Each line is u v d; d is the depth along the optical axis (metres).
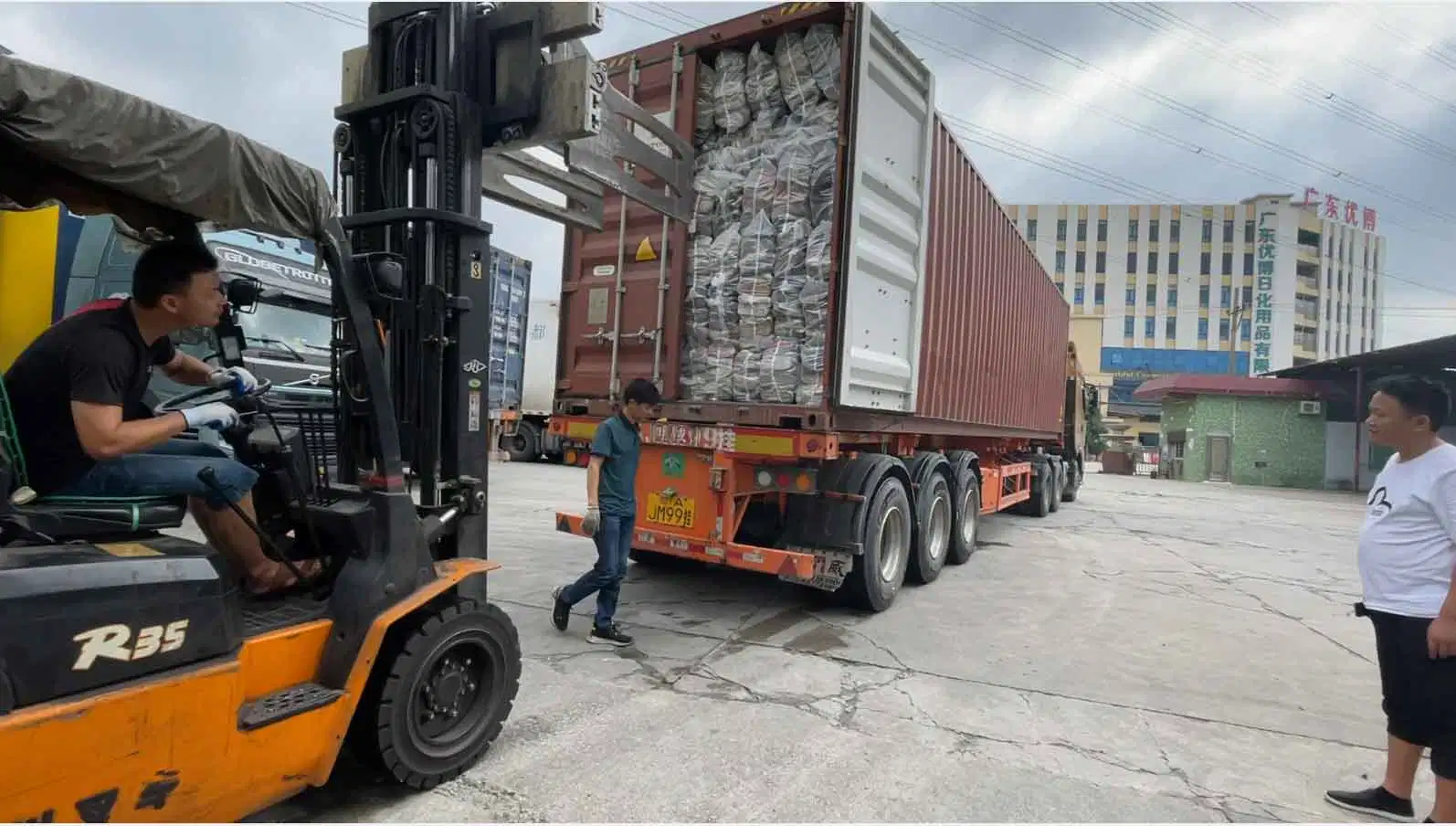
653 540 5.94
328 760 2.82
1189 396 29.48
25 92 2.14
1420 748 3.26
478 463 3.61
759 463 5.70
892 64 5.74
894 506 6.37
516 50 3.51
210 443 3.32
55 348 2.55
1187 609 6.99
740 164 5.83
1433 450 3.17
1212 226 71.44
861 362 5.56
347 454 3.40
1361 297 76.50
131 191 2.42
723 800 3.24
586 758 3.56
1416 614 3.11
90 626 2.14
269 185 2.74
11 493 2.38
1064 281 72.94
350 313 3.08
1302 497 23.27
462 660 3.36
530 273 19.67
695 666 4.85
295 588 3.31
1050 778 3.57
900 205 6.04
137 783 2.23
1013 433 10.52
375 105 3.41
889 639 5.60
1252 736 4.16
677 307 5.95
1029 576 8.16
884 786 3.42
